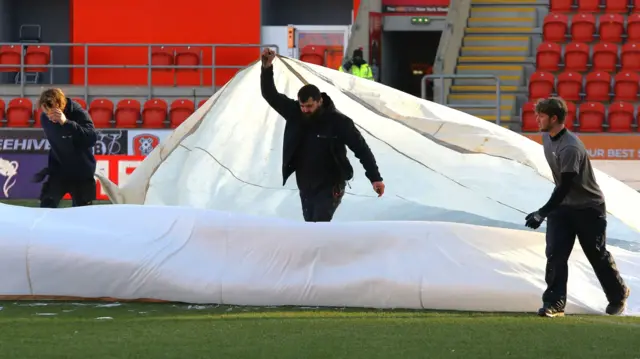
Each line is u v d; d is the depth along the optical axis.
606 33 62.50
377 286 21.75
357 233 22.22
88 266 22.34
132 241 22.59
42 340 17.83
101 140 52.28
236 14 70.94
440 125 29.80
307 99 23.80
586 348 17.34
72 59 71.12
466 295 21.58
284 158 24.66
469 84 61.06
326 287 21.81
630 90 57.94
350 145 24.38
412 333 18.61
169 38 71.12
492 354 16.78
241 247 22.42
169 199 30.97
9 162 50.72
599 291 22.28
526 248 22.36
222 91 32.41
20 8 80.88
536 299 21.52
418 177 30.12
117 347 17.22
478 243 22.16
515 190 29.17
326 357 16.45
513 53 62.91
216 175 31.23
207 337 18.11
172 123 57.50
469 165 29.91
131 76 70.69
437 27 75.50
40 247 22.48
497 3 65.69
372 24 71.50
